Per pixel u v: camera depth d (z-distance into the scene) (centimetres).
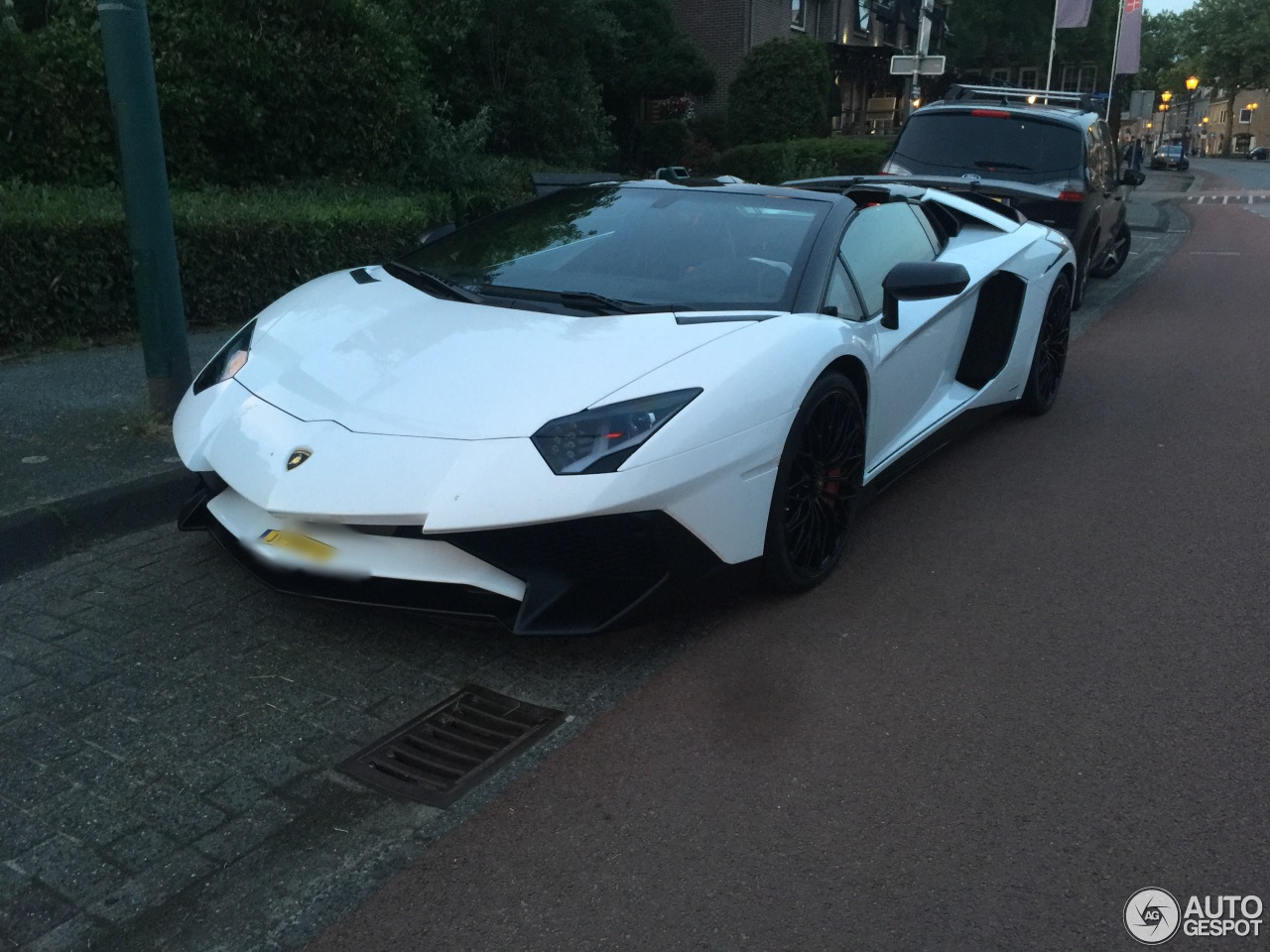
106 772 253
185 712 278
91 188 784
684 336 313
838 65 2920
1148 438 535
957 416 464
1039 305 527
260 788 248
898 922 208
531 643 318
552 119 1500
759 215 395
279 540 296
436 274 384
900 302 415
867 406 369
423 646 315
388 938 204
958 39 4231
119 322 646
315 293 381
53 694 285
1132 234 1720
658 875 221
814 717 280
